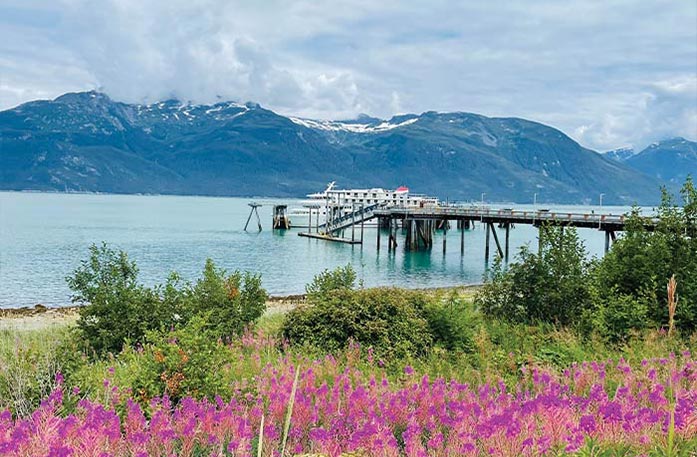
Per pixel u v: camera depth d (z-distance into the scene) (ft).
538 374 31.04
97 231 307.58
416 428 21.04
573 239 56.08
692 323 45.98
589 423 18.97
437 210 219.61
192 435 20.36
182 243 249.34
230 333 52.54
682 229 51.75
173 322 50.67
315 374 33.27
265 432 20.22
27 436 18.28
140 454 18.17
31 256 192.95
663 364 32.96
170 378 27.66
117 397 26.13
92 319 51.13
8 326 83.82
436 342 46.21
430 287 145.79
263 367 35.63
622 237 54.80
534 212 176.86
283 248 234.17
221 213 560.61
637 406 24.34
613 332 44.83
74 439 18.74
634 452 19.24
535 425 21.26
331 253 220.23
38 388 26.30
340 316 46.55
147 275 157.79
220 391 28.32
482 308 57.06
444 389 28.09
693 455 19.19
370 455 19.47
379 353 43.50
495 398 27.43
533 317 53.88
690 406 20.45
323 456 19.47
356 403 24.34
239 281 59.62
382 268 183.21
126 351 39.86
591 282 53.62
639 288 49.11
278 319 62.75
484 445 19.81
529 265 55.36
